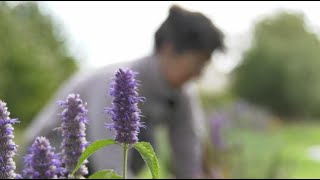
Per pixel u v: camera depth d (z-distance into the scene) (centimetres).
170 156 580
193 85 579
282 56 6394
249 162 827
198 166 588
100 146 214
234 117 1825
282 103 6378
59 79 3269
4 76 2911
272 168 819
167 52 520
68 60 3428
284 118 6322
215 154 666
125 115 214
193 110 571
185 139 567
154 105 503
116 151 379
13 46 2986
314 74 6341
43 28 3366
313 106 6328
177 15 524
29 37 3180
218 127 674
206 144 636
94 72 428
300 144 2952
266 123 1886
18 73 2964
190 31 521
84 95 418
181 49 519
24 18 3316
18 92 2955
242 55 6462
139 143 215
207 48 527
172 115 547
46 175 203
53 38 3409
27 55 3003
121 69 216
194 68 526
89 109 399
